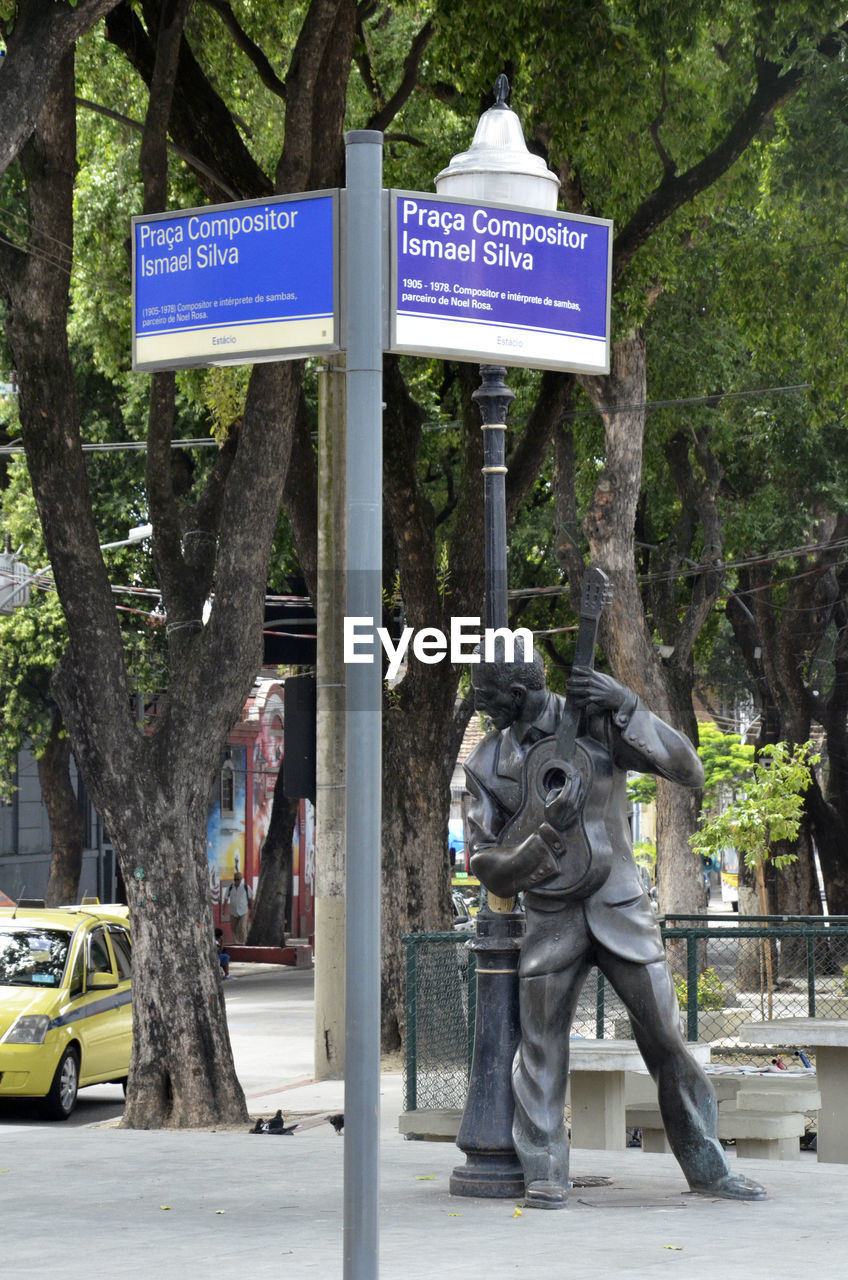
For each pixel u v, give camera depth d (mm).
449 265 6039
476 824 7961
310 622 20109
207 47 20406
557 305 6297
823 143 19062
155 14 16266
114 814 14055
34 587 29969
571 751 7750
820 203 20281
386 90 22500
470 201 6086
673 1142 8125
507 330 6160
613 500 23891
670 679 30438
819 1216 7586
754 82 19859
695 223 21781
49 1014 15992
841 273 21891
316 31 14070
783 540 31484
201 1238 7277
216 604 14227
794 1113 10438
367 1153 4438
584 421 28484
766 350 23250
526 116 17953
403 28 22297
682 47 16703
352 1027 4488
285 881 40438
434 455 28797
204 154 16812
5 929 17000
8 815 37688
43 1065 15750
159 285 5758
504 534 8195
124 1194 8516
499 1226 7371
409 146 22922
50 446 13945
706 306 27047
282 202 5535
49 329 13922
